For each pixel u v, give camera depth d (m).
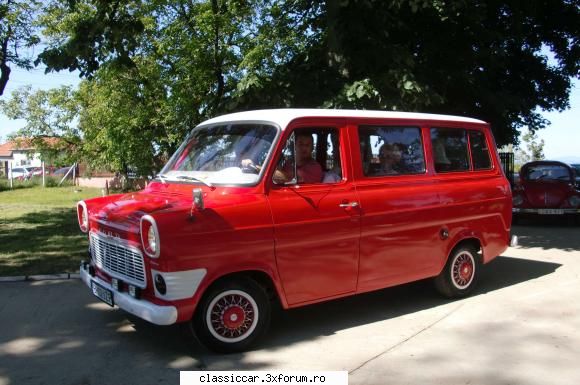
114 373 4.29
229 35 17.80
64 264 8.08
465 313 5.95
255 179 4.78
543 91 17.14
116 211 5.00
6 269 7.74
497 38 11.57
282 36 14.16
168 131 20.22
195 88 18.36
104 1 9.74
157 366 4.43
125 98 19.92
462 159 6.52
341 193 5.22
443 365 4.50
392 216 5.57
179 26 17.78
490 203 6.64
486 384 4.13
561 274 7.93
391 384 4.12
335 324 5.56
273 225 4.72
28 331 5.26
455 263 6.42
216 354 4.66
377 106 8.83
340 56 9.04
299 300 4.97
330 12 9.02
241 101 9.59
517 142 16.36
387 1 9.23
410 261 5.81
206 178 5.06
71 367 4.40
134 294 4.52
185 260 4.28
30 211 16.28
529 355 4.73
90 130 23.50
